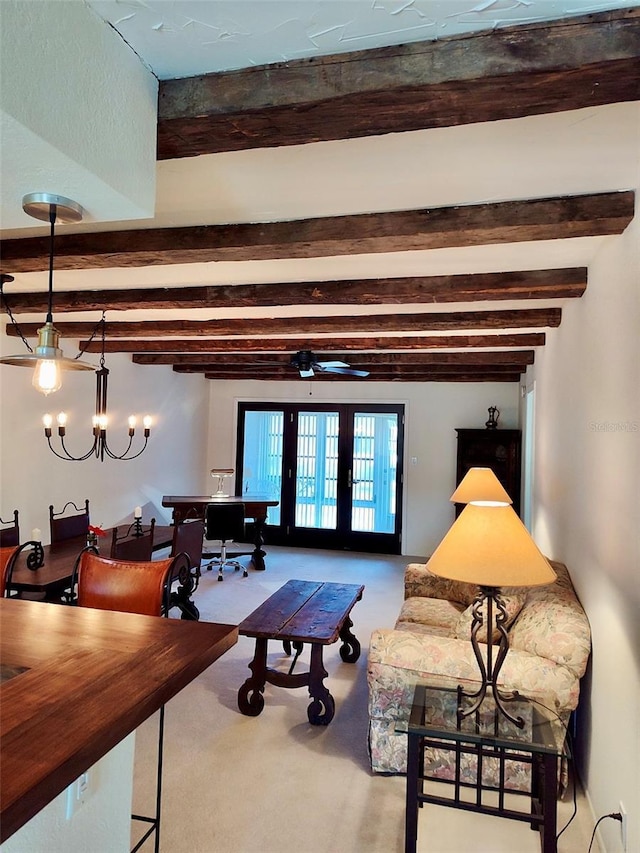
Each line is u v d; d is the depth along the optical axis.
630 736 1.84
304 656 4.01
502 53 1.23
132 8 1.17
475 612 2.26
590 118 1.52
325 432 7.81
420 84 1.26
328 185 1.97
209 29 1.22
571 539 3.22
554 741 1.92
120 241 2.44
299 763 2.69
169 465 7.12
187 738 2.90
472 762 2.48
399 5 1.14
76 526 4.46
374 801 2.41
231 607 5.14
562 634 2.49
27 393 4.83
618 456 2.10
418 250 2.43
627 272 2.04
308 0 1.12
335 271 3.06
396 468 7.55
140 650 1.53
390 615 5.02
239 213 2.24
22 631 1.68
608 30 1.19
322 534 7.77
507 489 6.77
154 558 6.93
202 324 4.53
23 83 1.01
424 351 5.71
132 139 1.32
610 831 2.04
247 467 8.07
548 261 2.78
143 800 2.39
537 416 5.09
